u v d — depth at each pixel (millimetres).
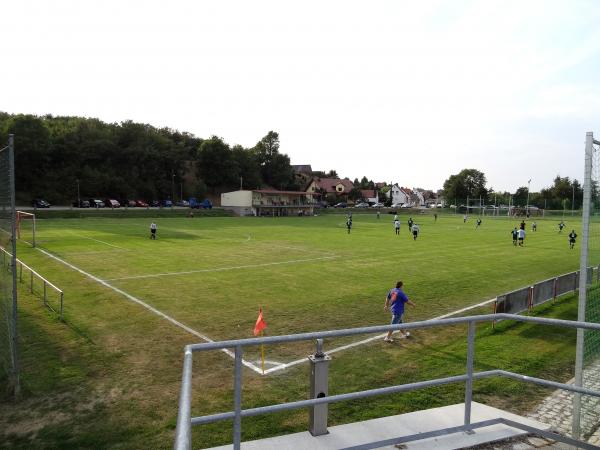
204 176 122188
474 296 17516
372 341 11656
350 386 8727
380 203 161375
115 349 11062
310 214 100000
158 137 116062
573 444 4363
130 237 39250
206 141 121188
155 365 10047
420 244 37188
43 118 114812
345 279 20781
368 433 4699
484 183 140000
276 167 141000
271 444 4465
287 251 31234
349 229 49000
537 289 15273
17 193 85875
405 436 4441
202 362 10172
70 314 14227
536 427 4699
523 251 33312
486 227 62781
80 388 8812
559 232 55094
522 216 103062
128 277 20734
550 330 12633
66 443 6828
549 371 9453
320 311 14969
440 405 7793
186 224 59125
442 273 22781
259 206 90688
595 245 7727
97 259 26250
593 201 5422
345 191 150875
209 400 8203
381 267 24469
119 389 8773
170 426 7344
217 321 13641
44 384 8977
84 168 94438
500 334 12258
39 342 11531
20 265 19625
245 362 10156
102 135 104250
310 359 4648
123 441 6879
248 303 15953
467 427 4664
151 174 109062
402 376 9242
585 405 6113
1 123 93000
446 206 138375
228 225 58562
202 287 18672
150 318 13828
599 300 7594
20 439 6965
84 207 81438
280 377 9320
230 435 6902
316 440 4539
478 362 10023
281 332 12672
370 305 15844
